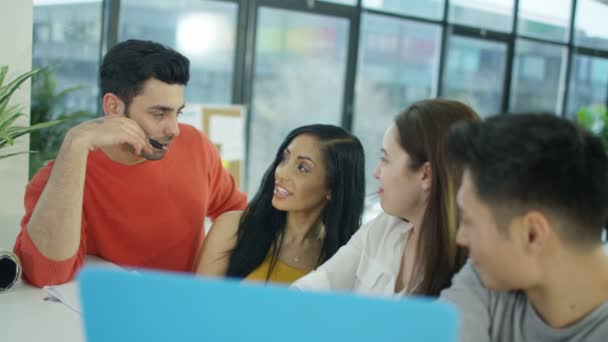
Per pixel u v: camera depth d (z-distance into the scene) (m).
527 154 0.67
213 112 4.56
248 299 0.49
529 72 7.38
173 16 4.99
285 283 1.71
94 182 1.83
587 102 8.05
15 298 1.52
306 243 1.74
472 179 0.71
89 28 4.44
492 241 0.70
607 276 0.73
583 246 0.70
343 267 1.29
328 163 1.65
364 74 6.14
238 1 5.18
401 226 1.21
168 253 1.95
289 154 1.69
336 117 5.96
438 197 1.01
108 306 0.51
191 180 1.97
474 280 0.86
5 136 2.20
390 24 6.16
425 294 1.02
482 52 6.84
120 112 1.76
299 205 1.66
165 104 1.72
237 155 4.66
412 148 1.04
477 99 6.96
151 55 1.69
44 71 4.00
